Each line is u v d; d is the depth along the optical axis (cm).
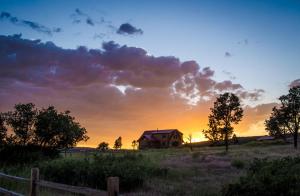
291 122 6556
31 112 2661
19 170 2022
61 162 1916
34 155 2394
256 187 1062
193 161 2947
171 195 1329
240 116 5959
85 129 2897
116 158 2312
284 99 6694
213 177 1870
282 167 1251
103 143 7906
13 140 2592
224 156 3575
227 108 5975
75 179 1630
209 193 1320
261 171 1256
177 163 2747
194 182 1691
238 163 2453
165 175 1905
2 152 2427
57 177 1717
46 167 1842
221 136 5991
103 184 1532
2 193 1091
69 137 2725
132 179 1520
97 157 2200
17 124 2614
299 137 9512
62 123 2667
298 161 1342
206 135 6103
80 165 1762
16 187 1349
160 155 3781
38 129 2617
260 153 3956
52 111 2719
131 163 1994
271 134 6962
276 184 1030
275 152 4147
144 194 1348
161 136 10044
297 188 984
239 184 1120
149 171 1880
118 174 1548
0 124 2589
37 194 893
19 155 2381
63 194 1176
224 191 1182
